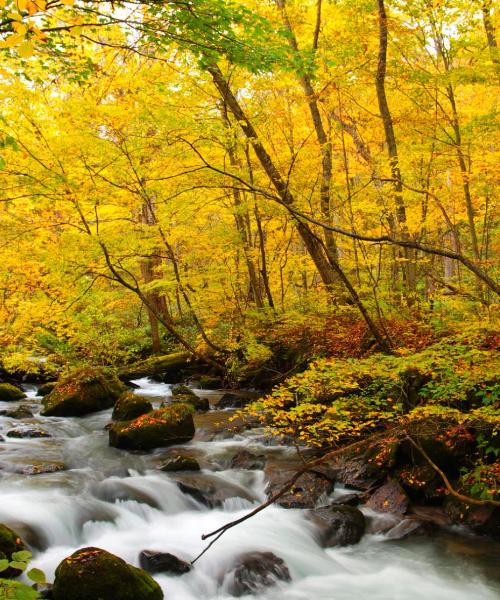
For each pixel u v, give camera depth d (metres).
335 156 13.71
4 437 9.48
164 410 9.62
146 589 4.76
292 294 17.41
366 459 7.89
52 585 4.84
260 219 12.59
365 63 10.56
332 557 6.23
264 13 11.37
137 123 9.09
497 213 13.09
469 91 13.28
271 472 7.90
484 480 6.60
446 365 6.22
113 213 11.39
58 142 9.30
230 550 6.02
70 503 6.61
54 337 13.60
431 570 5.93
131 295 14.12
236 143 9.79
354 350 9.97
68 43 7.46
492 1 9.62
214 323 14.80
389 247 11.47
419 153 11.16
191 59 8.63
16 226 9.88
